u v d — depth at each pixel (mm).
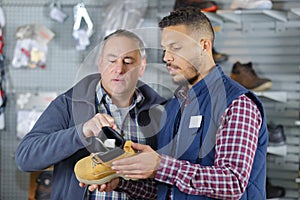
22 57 4141
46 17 4285
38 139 1841
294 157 3965
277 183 3996
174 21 1810
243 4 3680
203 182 1693
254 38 4031
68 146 1744
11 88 4309
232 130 1736
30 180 4000
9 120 4320
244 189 1737
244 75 3734
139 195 1990
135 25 3889
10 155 4324
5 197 4340
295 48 3961
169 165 1696
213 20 3922
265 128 1854
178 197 1767
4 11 4305
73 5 4234
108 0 3904
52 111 1940
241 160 1719
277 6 3949
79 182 1855
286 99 3939
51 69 4281
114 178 1836
